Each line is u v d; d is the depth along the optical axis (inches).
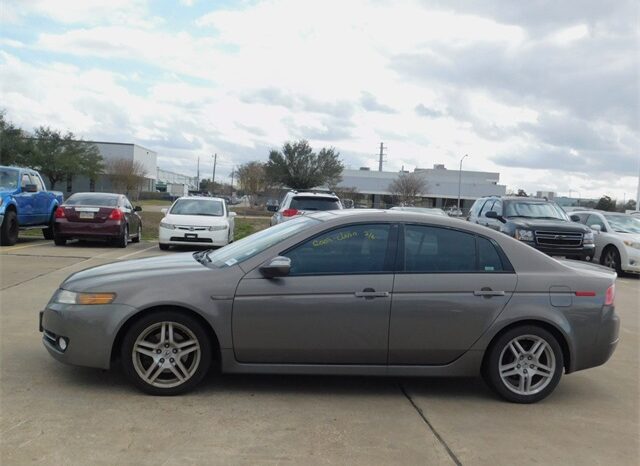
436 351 184.9
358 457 143.5
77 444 143.6
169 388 178.5
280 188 2431.1
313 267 184.2
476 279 186.9
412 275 185.2
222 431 155.1
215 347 184.9
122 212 602.9
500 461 145.1
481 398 192.1
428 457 145.4
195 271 183.8
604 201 2501.2
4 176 575.8
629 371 232.1
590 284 191.8
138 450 141.9
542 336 187.3
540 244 550.6
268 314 178.5
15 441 144.1
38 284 355.6
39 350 219.3
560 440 160.1
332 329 180.5
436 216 196.7
